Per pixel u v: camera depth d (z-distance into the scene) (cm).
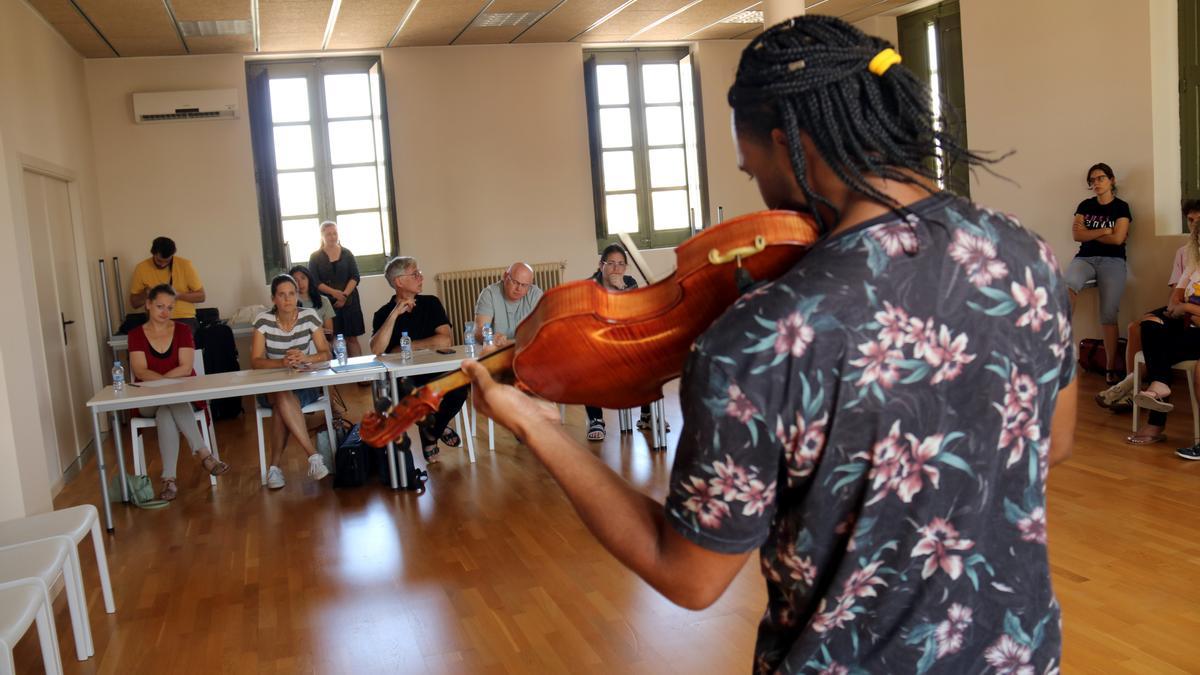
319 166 927
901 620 89
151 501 529
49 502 456
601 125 989
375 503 503
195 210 873
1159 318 511
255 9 717
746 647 305
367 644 329
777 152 96
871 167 88
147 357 554
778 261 100
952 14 900
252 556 432
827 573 90
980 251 88
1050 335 92
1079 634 297
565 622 335
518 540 428
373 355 580
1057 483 452
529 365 110
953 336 87
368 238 941
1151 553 359
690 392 88
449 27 837
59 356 649
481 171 942
